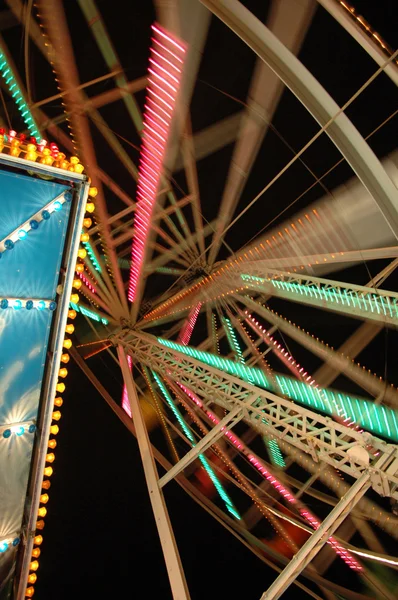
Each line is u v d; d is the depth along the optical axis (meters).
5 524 5.34
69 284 5.30
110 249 18.56
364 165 7.66
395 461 7.27
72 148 16.97
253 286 16.69
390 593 12.24
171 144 16.67
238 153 16.61
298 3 10.40
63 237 5.23
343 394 13.78
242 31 7.95
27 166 4.80
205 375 11.91
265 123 15.11
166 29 14.30
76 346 19.86
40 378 5.37
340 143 7.82
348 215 12.61
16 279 5.06
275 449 16.25
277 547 15.28
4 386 5.16
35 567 5.55
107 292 18.50
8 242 4.91
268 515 15.84
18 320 5.14
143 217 18.31
